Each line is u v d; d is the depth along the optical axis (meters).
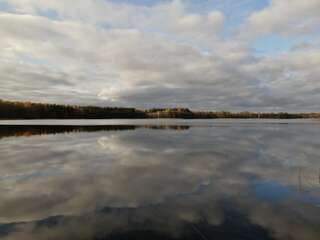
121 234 3.58
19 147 12.36
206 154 10.25
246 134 19.98
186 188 5.70
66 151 11.09
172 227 3.78
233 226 3.79
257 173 7.02
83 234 3.60
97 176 6.78
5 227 3.83
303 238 3.44
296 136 17.91
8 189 5.67
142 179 6.45
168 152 10.80
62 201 4.90
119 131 23.83
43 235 3.58
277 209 4.41
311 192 5.32
